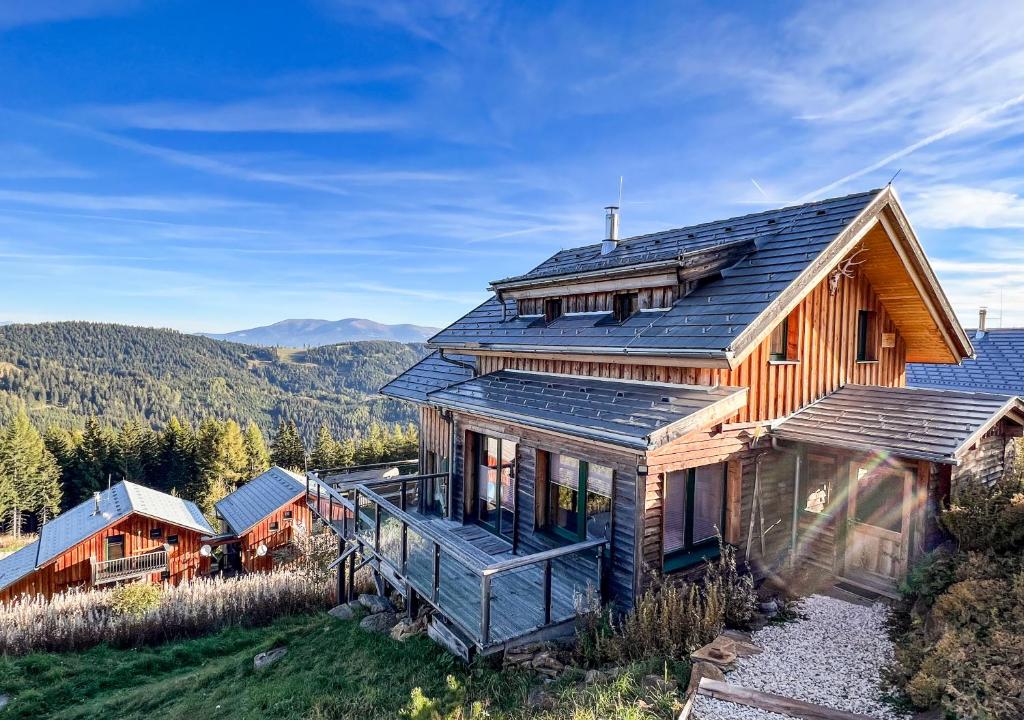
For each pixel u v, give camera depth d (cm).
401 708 725
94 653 1466
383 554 1125
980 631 605
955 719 504
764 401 945
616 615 825
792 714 560
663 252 1221
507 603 862
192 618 1589
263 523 2998
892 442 834
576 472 951
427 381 1608
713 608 758
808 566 972
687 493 889
